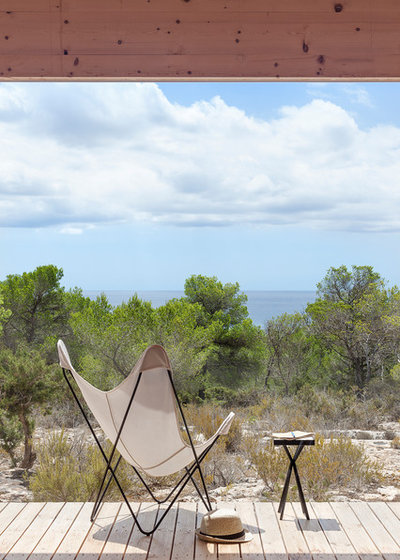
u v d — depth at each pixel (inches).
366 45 125.2
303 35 125.1
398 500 192.1
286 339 670.5
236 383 689.6
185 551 114.6
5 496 203.2
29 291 722.8
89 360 491.2
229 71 124.8
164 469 129.8
